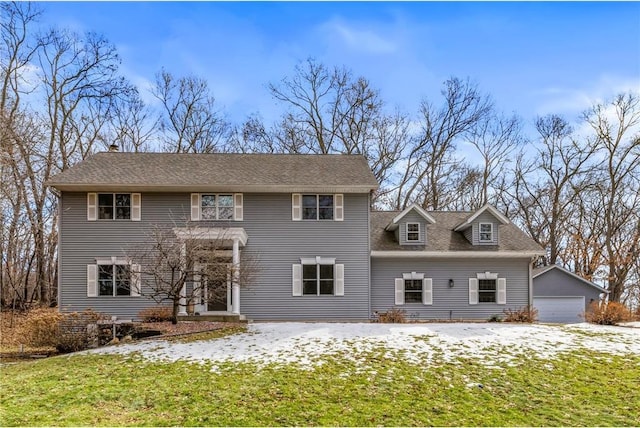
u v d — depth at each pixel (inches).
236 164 845.8
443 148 1321.4
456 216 959.6
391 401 344.5
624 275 1195.3
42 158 1021.8
